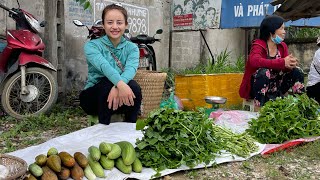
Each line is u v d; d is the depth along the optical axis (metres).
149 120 2.13
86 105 2.80
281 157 2.43
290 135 2.67
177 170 2.07
